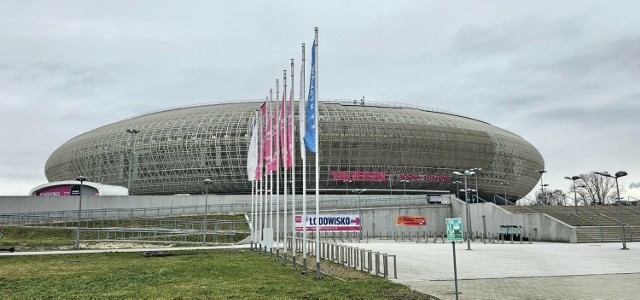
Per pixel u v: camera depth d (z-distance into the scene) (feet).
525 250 133.39
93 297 58.08
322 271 82.07
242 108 347.56
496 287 63.57
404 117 346.13
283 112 97.25
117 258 114.42
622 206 246.68
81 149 371.76
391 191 328.29
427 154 335.06
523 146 399.85
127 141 347.97
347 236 222.28
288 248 140.05
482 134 364.79
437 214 252.01
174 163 332.80
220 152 323.57
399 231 241.96
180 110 377.50
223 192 331.16
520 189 396.98
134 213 235.81
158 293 60.23
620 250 131.75
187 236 184.85
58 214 230.68
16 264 100.99
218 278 74.33
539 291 60.18
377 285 63.57
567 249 136.77
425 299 54.29
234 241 179.52
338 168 317.63
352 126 322.55
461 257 109.70
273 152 112.68
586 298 55.21
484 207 232.32
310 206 245.24
